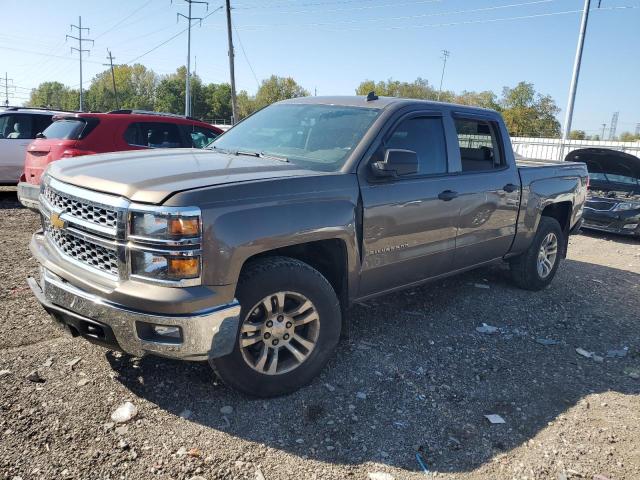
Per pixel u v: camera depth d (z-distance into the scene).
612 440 3.25
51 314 3.26
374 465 2.88
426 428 3.24
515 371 4.08
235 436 3.01
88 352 3.78
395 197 3.91
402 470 2.86
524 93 83.25
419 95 94.12
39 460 2.68
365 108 4.25
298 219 3.25
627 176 10.53
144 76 115.00
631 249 9.41
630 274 7.42
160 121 8.95
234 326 3.01
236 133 4.71
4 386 3.27
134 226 2.85
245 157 3.94
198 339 2.88
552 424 3.39
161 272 2.82
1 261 5.81
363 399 3.49
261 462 2.82
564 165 6.23
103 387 3.36
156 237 2.80
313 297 3.42
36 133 10.59
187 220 2.80
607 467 2.99
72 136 7.99
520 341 4.66
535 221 5.64
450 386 3.76
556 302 5.81
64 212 3.25
